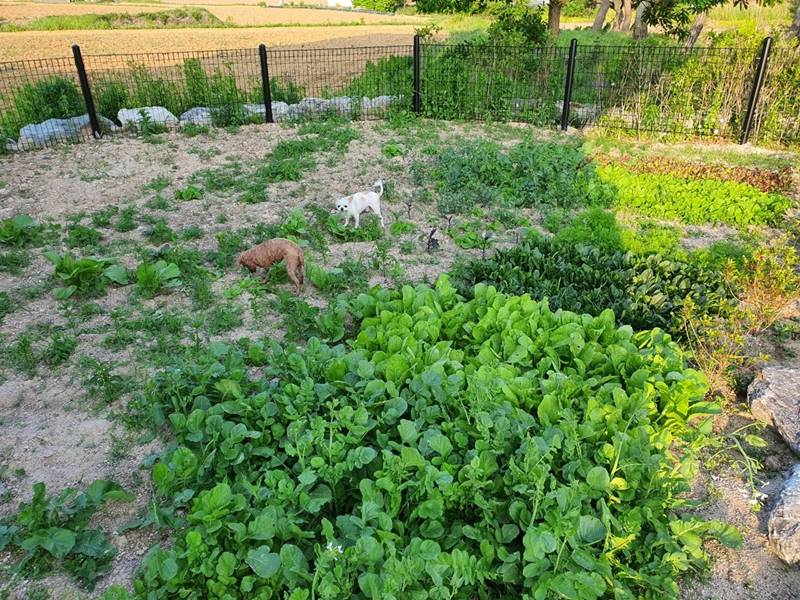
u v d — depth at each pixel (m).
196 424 3.86
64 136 10.13
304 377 4.31
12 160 9.22
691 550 3.33
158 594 2.91
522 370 4.64
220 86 11.68
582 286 6.04
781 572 3.43
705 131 11.66
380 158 9.87
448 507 3.37
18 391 4.52
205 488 3.60
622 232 7.27
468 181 8.86
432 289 6.04
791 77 10.83
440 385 4.09
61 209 7.78
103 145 9.96
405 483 3.28
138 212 7.78
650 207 8.30
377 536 3.08
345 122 11.61
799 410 4.39
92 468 3.95
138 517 3.60
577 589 2.92
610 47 13.87
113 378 4.65
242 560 2.99
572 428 3.61
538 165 9.15
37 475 3.88
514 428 3.70
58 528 3.31
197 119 11.20
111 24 30.14
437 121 12.14
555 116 12.33
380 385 4.09
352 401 4.13
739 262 6.68
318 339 4.96
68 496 3.59
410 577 2.80
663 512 3.56
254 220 7.66
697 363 5.00
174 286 6.06
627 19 26.08
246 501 3.26
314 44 23.05
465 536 3.28
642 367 4.43
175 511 3.61
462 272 6.29
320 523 3.37
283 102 12.03
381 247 6.57
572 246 6.83
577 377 4.39
